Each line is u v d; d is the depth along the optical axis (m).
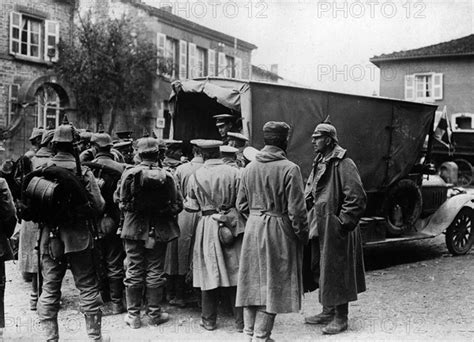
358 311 6.11
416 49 31.89
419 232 8.86
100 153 6.07
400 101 8.73
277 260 4.80
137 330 5.44
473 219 9.60
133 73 22.12
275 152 4.95
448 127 20.69
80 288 4.84
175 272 6.11
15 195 6.66
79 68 21.41
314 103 7.79
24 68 21.36
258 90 7.32
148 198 5.34
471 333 5.30
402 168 8.80
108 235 5.79
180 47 26.33
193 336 5.24
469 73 30.20
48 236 4.70
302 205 4.79
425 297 6.69
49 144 6.46
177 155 7.49
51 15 22.62
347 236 5.35
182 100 8.89
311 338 5.19
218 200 5.48
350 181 5.25
